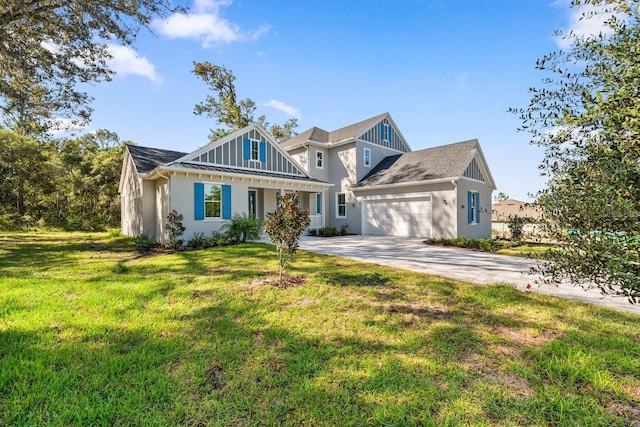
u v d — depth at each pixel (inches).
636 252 69.2
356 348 125.3
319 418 84.4
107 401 90.6
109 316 157.9
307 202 697.6
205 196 476.1
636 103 73.3
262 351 122.6
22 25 386.0
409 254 373.1
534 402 90.5
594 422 82.7
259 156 574.9
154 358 115.3
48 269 280.1
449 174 547.8
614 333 139.5
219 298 190.7
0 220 828.0
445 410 87.3
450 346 127.3
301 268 274.8
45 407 87.4
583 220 78.9
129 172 654.5
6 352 119.0
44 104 488.1
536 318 159.2
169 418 83.6
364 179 717.9
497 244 444.1
